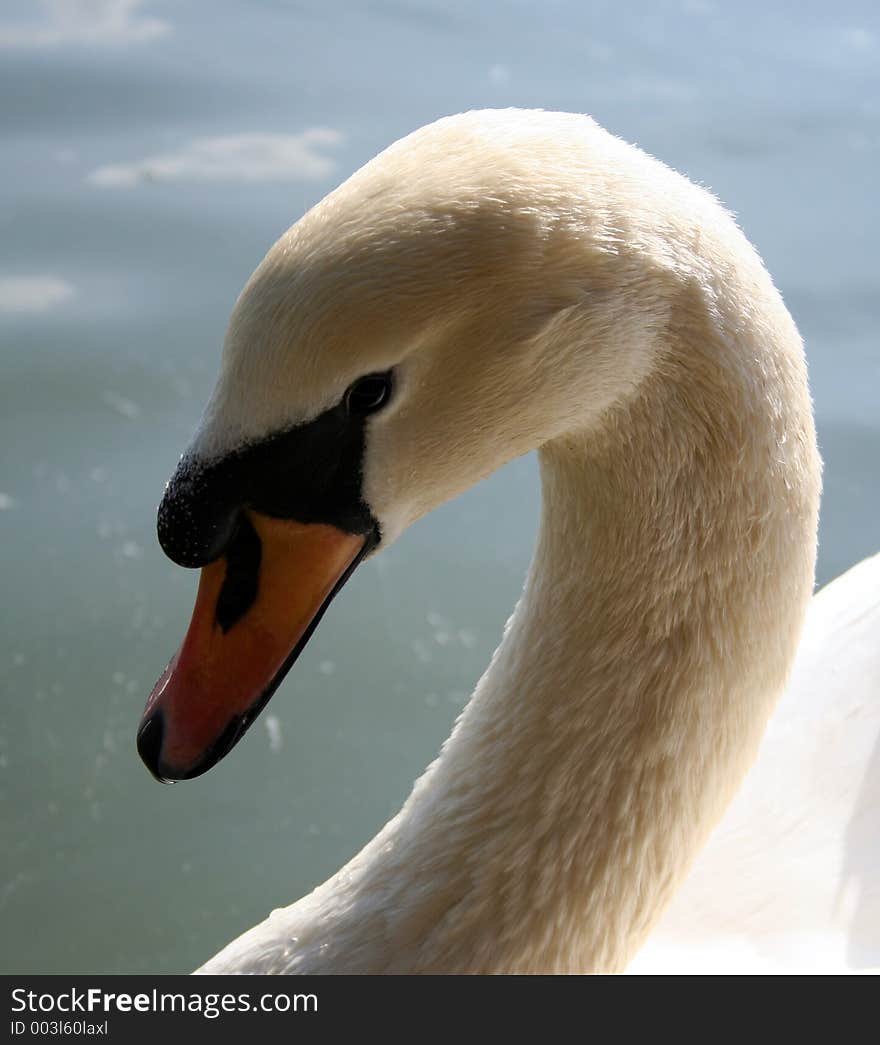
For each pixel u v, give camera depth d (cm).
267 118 566
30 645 398
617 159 167
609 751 187
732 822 269
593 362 165
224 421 163
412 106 570
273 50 599
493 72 595
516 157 162
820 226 524
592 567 185
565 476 184
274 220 520
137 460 450
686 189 171
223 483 165
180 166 543
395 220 157
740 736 192
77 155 546
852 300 496
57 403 463
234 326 161
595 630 186
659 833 192
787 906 253
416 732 385
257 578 171
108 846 354
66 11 603
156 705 177
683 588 181
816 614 313
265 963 201
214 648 174
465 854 192
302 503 168
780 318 175
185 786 373
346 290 155
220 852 355
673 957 243
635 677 186
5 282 497
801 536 184
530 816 190
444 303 158
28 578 418
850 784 273
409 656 406
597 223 162
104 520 434
